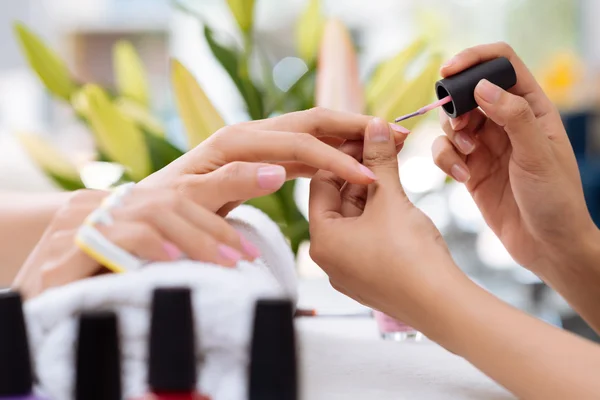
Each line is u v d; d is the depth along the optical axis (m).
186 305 0.43
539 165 0.63
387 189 0.56
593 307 0.67
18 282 0.52
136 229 0.50
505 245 0.70
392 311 0.54
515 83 0.63
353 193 0.59
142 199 0.52
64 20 2.77
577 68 2.79
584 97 2.65
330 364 0.56
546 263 0.68
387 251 0.53
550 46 3.21
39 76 0.75
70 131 1.97
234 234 0.53
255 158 0.58
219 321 0.46
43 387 0.45
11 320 0.43
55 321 0.45
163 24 2.86
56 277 0.51
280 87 0.81
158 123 0.74
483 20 3.17
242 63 0.74
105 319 0.43
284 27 2.54
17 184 1.16
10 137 1.23
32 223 0.64
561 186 0.64
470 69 0.62
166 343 0.43
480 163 0.69
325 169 0.57
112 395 0.43
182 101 0.66
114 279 0.46
